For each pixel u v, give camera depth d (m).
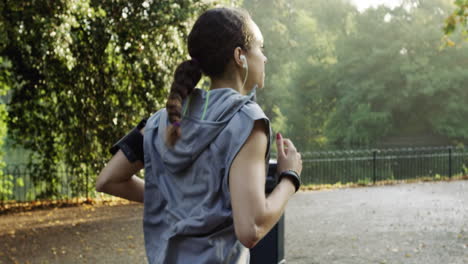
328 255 6.20
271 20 33.09
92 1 9.70
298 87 37.69
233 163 1.19
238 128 1.21
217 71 1.34
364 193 12.18
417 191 12.38
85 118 10.62
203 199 1.25
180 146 1.26
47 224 8.64
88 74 10.23
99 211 9.96
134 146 1.46
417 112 33.81
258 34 1.38
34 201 11.16
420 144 34.28
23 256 6.48
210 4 10.48
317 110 38.03
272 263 2.43
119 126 10.51
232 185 1.18
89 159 10.97
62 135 10.99
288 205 10.53
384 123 33.72
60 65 10.17
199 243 1.23
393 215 9.05
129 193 1.51
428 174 18.95
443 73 31.23
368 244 6.77
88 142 10.74
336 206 10.26
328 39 39.16
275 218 1.19
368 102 34.03
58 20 8.65
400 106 32.81
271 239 2.42
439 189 12.66
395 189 12.87
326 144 36.12
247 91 1.37
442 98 32.31
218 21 1.32
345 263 5.80
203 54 1.33
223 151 1.22
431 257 5.97
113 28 9.75
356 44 34.53
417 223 8.22
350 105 34.19
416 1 34.34
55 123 10.82
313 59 39.00
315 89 37.06
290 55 35.69
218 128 1.22
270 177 2.28
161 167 1.36
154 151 1.37
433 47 31.95
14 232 7.97
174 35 10.11
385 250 6.39
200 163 1.25
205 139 1.23
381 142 34.56
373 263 5.76
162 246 1.30
